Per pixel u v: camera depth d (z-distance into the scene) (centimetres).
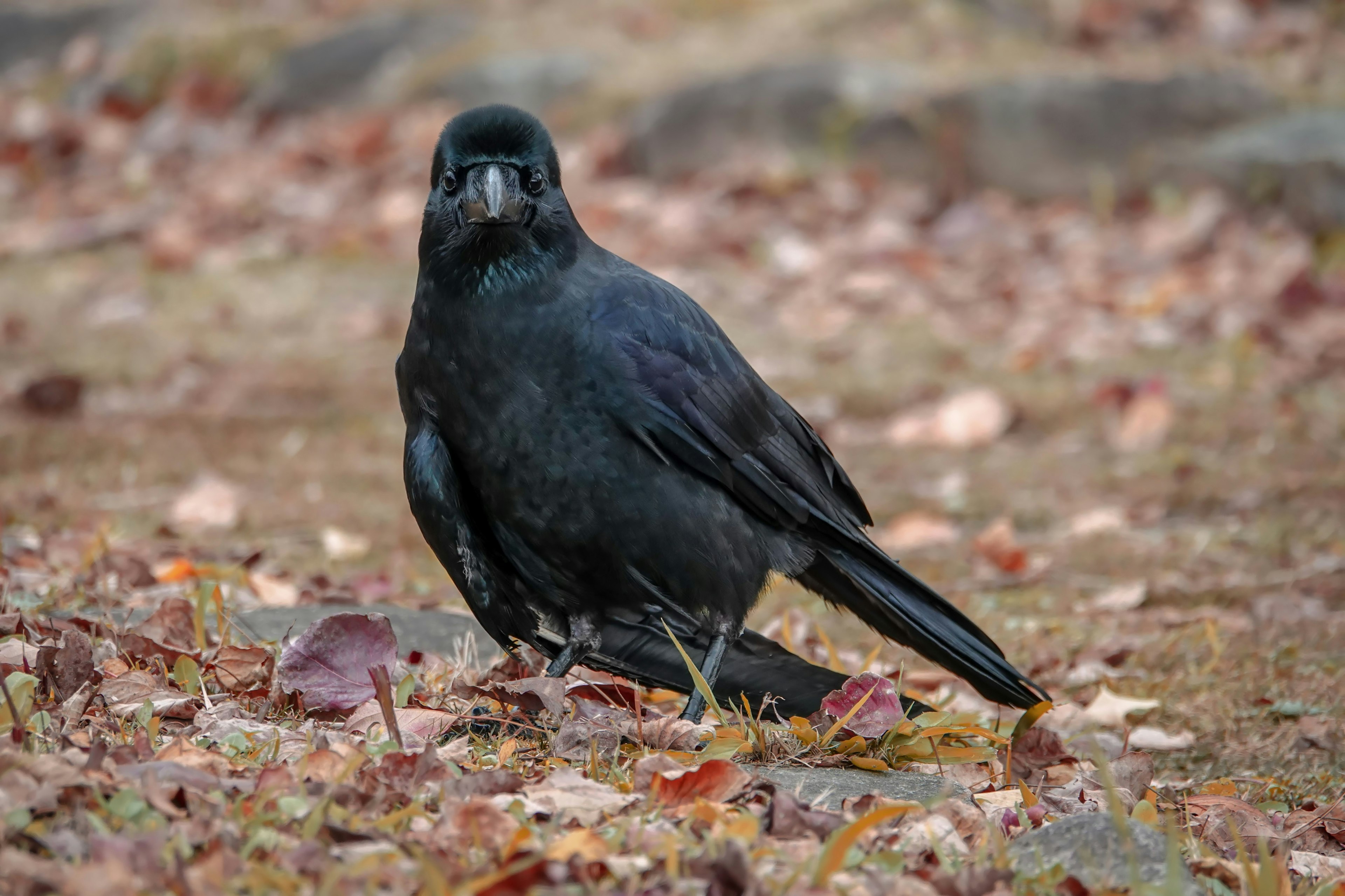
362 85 2308
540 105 2188
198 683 590
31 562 854
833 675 646
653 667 651
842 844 406
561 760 539
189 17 2536
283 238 1900
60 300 1691
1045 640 876
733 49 2234
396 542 1059
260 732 531
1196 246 1772
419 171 2080
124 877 369
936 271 1770
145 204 2033
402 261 1850
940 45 2227
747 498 638
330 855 405
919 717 611
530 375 590
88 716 533
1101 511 1134
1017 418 1358
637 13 2372
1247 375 1444
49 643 601
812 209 1906
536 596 639
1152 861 445
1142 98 1939
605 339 595
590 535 606
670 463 610
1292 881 494
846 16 2303
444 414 605
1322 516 1097
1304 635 857
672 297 630
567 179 2038
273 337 1587
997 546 1037
